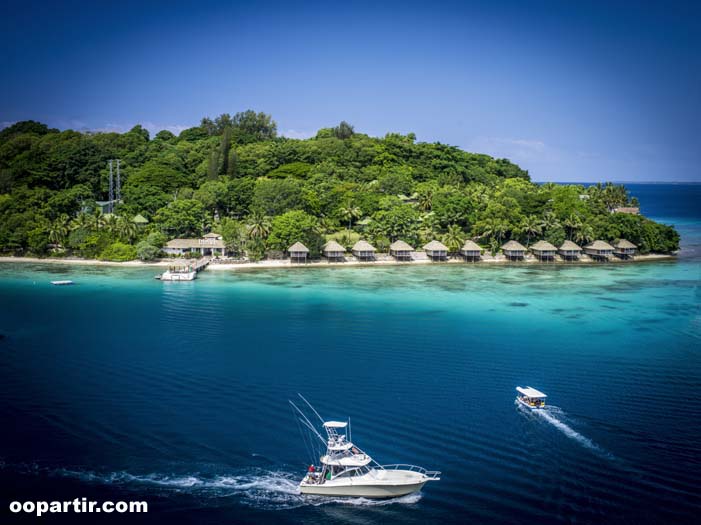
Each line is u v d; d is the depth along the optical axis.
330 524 50.44
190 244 186.50
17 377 80.19
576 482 55.28
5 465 57.31
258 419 67.75
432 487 54.78
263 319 113.56
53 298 131.62
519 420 67.62
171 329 105.44
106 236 184.75
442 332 105.06
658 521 49.59
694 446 61.84
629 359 90.06
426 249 194.88
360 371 83.56
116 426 65.69
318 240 187.12
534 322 112.88
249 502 53.22
